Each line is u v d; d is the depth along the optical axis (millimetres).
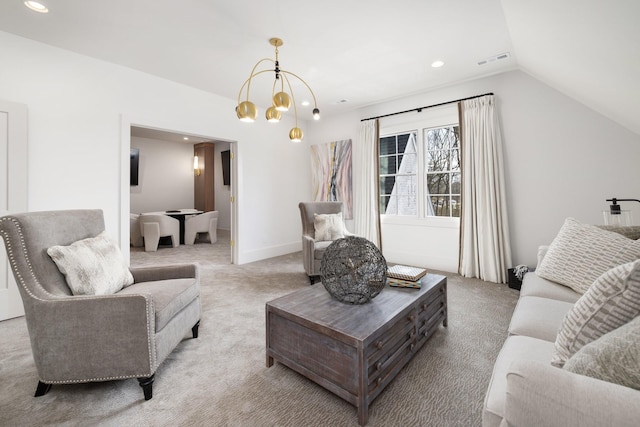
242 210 4629
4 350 1967
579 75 2391
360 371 1306
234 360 1853
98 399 1494
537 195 3340
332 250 1859
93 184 3068
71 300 1453
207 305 2789
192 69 3357
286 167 5332
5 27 2500
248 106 2195
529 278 1997
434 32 2605
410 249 4414
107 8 2246
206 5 2213
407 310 1680
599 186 2994
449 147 4062
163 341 1615
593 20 1541
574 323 917
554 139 3223
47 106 2785
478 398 1481
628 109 2387
